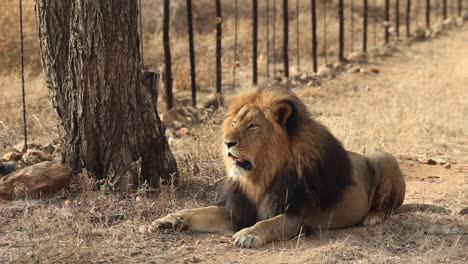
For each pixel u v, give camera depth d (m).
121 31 11.72
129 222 10.64
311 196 9.88
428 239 10.08
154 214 11.05
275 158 9.72
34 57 22.86
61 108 12.35
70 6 12.09
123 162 11.99
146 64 25.36
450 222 11.03
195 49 27.84
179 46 28.25
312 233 10.22
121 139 11.99
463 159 16.38
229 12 35.81
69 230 10.06
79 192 12.00
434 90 23.58
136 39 12.00
